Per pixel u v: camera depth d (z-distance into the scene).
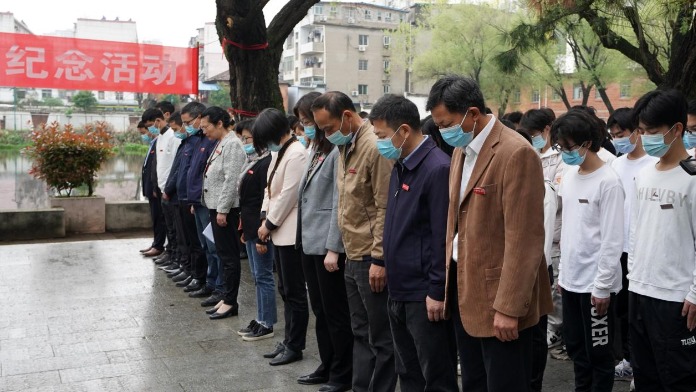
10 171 14.09
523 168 2.34
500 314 2.35
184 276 6.43
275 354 4.33
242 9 7.11
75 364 4.20
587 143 3.13
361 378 3.46
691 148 3.34
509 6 25.08
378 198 3.13
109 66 8.04
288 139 4.19
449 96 2.43
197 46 8.35
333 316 3.68
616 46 7.07
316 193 3.64
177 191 6.01
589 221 3.18
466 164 2.56
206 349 4.50
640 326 2.93
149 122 7.09
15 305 5.60
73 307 5.55
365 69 45.47
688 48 4.99
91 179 9.70
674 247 2.73
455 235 2.59
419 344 2.79
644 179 2.88
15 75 7.72
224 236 5.17
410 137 2.79
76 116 18.45
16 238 8.88
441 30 26.12
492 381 2.45
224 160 5.09
